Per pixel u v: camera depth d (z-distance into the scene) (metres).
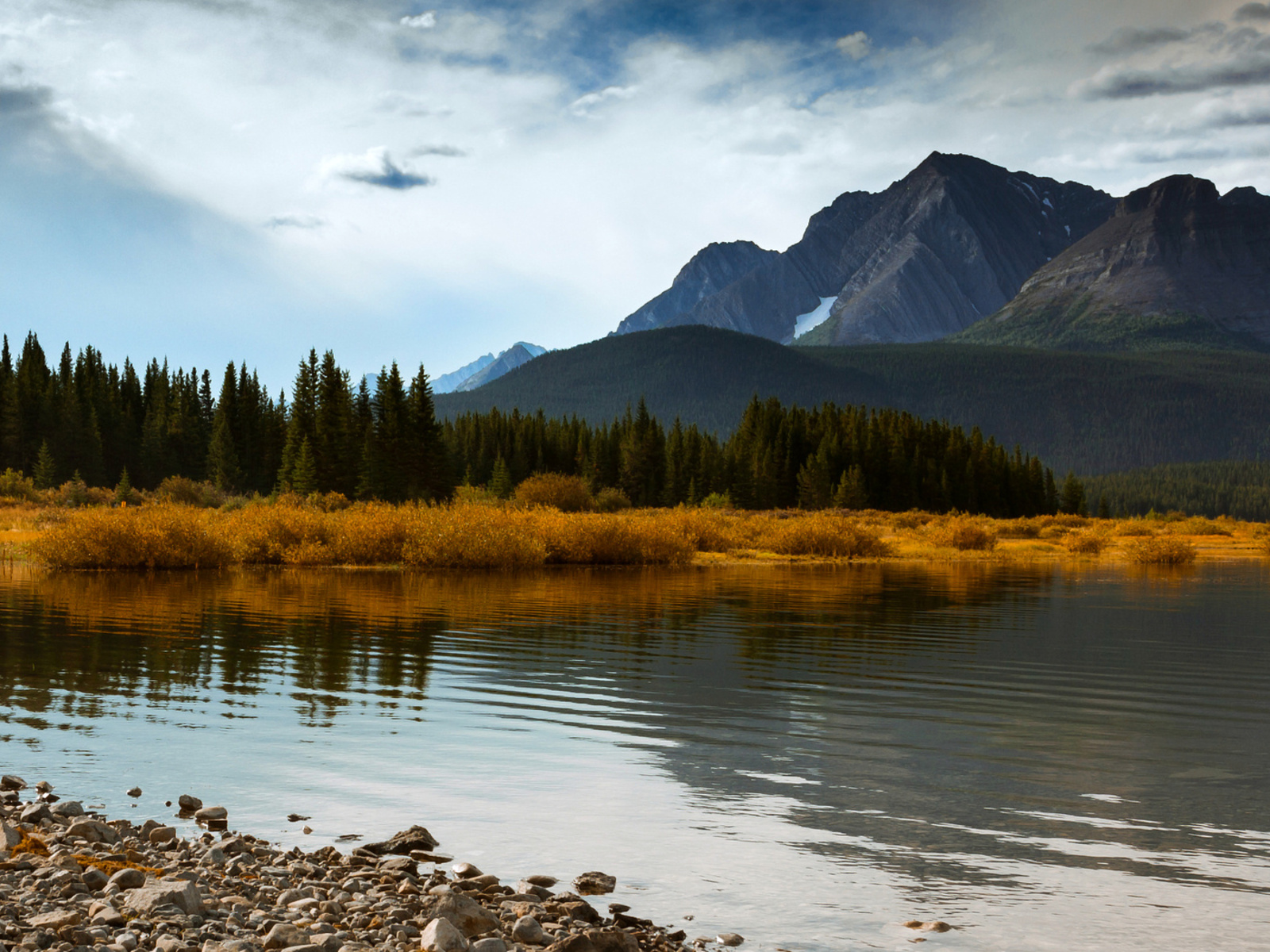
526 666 11.79
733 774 7.38
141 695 9.86
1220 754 8.02
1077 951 4.46
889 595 21.81
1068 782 7.21
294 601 18.61
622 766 7.57
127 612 16.59
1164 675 11.77
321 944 4.30
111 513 26.80
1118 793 6.93
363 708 9.41
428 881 5.24
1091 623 16.98
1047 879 5.35
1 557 29.02
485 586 22.45
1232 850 5.80
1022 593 23.00
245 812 6.41
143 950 4.33
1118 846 5.88
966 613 18.25
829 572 29.36
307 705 9.50
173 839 5.82
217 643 13.22
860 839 5.99
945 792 6.96
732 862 5.59
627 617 16.83
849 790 6.98
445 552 28.30
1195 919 4.82
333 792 6.84
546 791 6.90
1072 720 9.27
